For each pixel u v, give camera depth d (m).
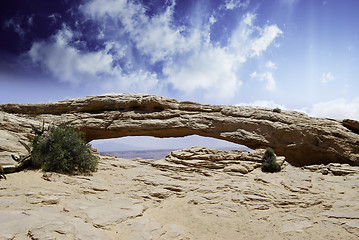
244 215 7.54
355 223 6.44
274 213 7.74
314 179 13.02
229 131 27.61
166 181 11.16
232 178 12.63
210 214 7.57
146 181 10.98
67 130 12.16
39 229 4.57
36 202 6.34
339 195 9.77
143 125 28.62
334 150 23.67
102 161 15.21
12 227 4.49
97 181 10.10
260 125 26.75
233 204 8.47
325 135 24.44
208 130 27.92
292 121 26.34
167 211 7.81
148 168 14.65
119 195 8.70
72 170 11.09
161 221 6.77
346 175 14.01
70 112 30.30
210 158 15.74
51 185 8.38
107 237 4.95
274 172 14.50
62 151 10.66
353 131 25.12
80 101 30.52
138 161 16.75
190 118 28.80
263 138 26.20
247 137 26.55
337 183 12.00
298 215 7.39
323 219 6.97
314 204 8.57
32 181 8.55
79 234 4.70
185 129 28.50
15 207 5.77
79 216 5.82
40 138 11.22
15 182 8.16
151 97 29.77
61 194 7.43
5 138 12.80
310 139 24.78
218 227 6.58
